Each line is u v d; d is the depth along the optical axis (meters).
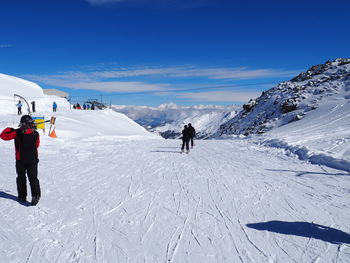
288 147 14.15
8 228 4.07
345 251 3.73
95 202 5.58
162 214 5.03
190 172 9.03
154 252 3.60
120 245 3.76
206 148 16.64
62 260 3.29
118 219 4.71
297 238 4.13
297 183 7.64
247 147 16.92
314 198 6.22
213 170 9.44
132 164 10.35
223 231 4.34
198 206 5.54
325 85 49.25
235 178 8.20
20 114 30.81
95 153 13.07
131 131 31.84
